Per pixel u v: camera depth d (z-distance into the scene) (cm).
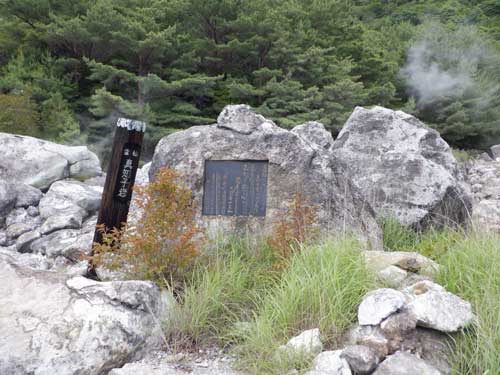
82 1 1498
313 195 486
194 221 464
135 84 1430
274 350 298
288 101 1473
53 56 1505
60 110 1273
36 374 287
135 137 432
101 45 1387
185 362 309
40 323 313
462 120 1844
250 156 497
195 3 1477
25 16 1444
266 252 438
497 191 1014
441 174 617
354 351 275
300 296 326
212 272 372
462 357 279
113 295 332
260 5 1567
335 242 386
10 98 1091
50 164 680
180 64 1463
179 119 1389
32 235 552
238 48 1480
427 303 298
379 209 607
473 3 3084
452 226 613
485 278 327
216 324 343
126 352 309
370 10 2958
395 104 1869
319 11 1773
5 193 615
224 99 1526
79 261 489
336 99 1498
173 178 403
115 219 429
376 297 310
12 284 347
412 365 265
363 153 652
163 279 367
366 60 1775
